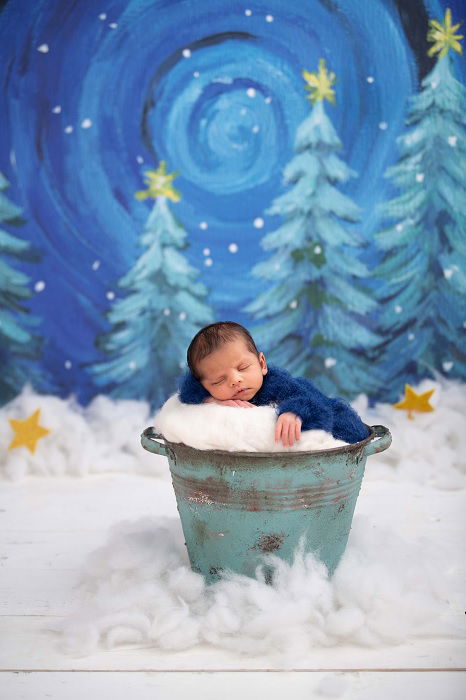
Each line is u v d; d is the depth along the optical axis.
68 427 3.26
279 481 1.78
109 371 3.42
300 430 1.80
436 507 2.68
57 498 2.84
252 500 1.80
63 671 1.63
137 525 2.32
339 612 1.75
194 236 3.38
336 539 1.92
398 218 3.34
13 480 3.04
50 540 2.40
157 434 2.08
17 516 2.64
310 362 3.41
